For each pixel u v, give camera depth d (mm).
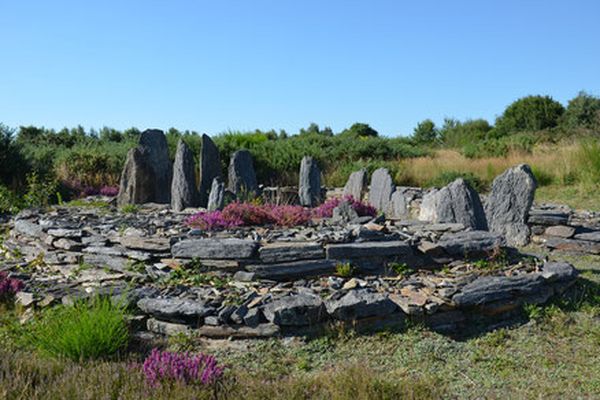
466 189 8469
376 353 4754
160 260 6207
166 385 3691
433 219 8984
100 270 6367
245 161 11953
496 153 22531
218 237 6680
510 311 5555
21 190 13438
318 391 3900
